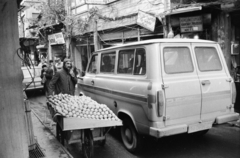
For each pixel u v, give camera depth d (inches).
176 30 319.9
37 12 719.1
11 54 90.6
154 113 138.8
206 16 284.7
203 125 154.2
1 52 88.7
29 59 131.2
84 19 514.3
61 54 627.2
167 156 164.1
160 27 342.0
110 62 202.8
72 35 533.3
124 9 413.4
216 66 169.0
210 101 157.2
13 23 89.9
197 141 192.1
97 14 441.7
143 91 147.3
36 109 311.7
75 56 601.3
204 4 272.2
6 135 92.3
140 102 150.5
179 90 144.3
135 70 164.1
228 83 166.4
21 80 95.0
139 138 163.8
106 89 198.2
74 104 150.9
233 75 300.4
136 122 157.5
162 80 141.9
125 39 418.6
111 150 177.6
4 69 89.7
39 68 441.1
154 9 348.8
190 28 298.2
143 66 155.6
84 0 503.8
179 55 154.1
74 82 212.4
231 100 167.8
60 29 563.2
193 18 292.8
